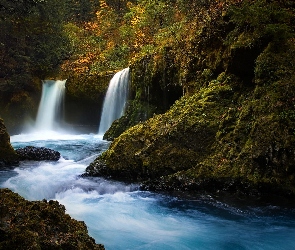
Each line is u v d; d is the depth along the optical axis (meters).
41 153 10.25
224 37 9.15
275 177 6.28
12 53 17.94
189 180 6.92
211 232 5.22
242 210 6.00
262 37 7.79
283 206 6.12
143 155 7.71
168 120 8.41
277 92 7.03
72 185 7.37
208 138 7.70
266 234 5.16
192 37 10.77
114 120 15.14
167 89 12.26
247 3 8.83
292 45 7.59
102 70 19.45
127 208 6.19
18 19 18.03
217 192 6.73
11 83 17.28
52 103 18.14
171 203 6.41
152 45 16.98
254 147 6.63
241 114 7.43
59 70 20.22
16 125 17.53
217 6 9.93
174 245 4.78
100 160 8.12
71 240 2.96
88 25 27.45
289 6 8.80
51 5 20.34
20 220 2.93
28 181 7.77
